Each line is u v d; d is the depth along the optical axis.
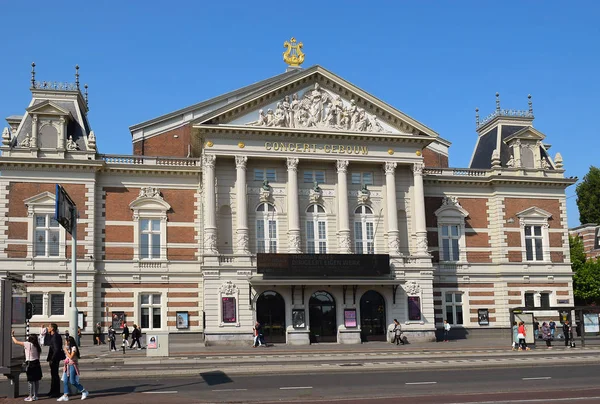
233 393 25.70
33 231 55.25
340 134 58.22
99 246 57.25
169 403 23.03
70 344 24.75
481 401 22.70
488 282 64.50
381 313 57.56
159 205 59.06
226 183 57.50
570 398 23.30
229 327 53.56
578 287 84.12
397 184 61.28
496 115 69.75
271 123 57.38
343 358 40.94
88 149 57.59
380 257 56.41
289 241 56.81
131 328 56.72
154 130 67.62
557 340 54.50
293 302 55.22
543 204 66.62
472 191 65.88
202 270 54.59
